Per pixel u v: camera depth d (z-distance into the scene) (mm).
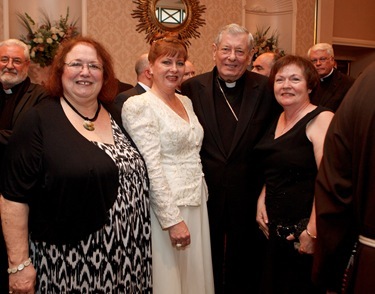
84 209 1621
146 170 1913
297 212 2043
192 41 5699
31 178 1624
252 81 2516
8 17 4949
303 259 2068
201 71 5766
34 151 1617
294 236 2031
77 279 1633
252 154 2377
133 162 1826
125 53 5367
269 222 2166
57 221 1617
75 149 1631
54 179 1595
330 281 1509
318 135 1974
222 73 2455
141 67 3293
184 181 2057
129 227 1733
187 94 2566
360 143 1293
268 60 3773
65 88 1740
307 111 2076
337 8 6996
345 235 1411
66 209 1607
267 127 2432
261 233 2406
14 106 2859
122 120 1985
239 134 2363
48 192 1614
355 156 1315
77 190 1602
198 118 2430
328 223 1400
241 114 2412
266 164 2174
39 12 5223
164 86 2096
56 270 1640
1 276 1995
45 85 1805
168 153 2039
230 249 2379
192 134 2115
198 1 5699
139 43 5438
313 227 1894
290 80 2072
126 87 4262
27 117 1656
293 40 6184
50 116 1681
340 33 7062
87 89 1729
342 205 1368
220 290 2449
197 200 2102
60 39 4793
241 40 2406
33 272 1653
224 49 2420
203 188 2223
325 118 1988
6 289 2023
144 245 1854
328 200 1393
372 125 1263
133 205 1770
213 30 5809
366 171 1291
